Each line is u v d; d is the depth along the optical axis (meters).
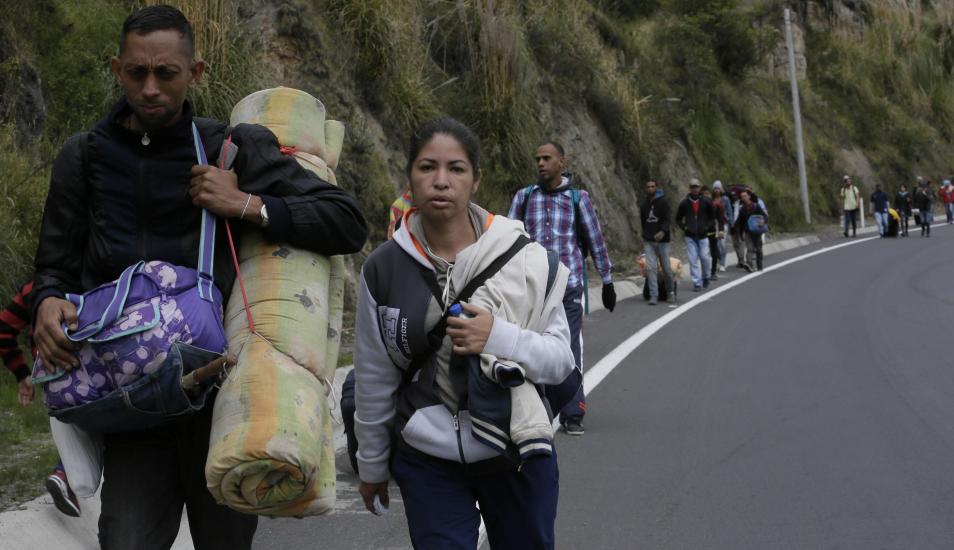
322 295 3.01
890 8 50.53
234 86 10.10
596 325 12.67
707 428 7.22
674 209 24.64
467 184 2.96
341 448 6.39
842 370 9.47
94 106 9.80
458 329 2.79
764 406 7.92
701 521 5.23
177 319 2.72
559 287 2.96
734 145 32.12
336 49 13.12
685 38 31.34
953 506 5.44
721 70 34.69
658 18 32.31
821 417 7.53
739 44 34.38
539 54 20.83
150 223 2.89
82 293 2.92
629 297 16.05
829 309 14.20
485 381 2.79
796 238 29.94
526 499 2.95
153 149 2.90
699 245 17.47
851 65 46.25
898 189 43.28
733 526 5.14
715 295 16.27
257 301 2.88
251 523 3.09
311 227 2.95
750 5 40.75
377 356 3.00
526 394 2.83
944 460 6.34
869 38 48.53
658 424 7.36
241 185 2.97
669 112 26.77
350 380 5.33
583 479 6.00
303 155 3.31
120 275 2.84
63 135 9.44
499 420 2.79
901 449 6.60
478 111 16.27
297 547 4.81
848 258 23.97
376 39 13.66
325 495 2.84
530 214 7.24
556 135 19.81
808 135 39.44
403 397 2.98
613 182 21.92
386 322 2.94
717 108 32.22
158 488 2.95
